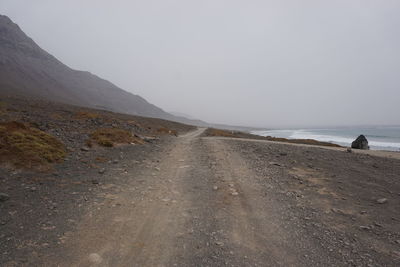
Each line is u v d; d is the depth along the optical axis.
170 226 4.14
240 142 22.09
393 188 7.07
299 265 3.12
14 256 2.97
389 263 3.19
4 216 3.99
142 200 5.36
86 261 3.01
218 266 3.03
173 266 3.00
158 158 10.95
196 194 5.99
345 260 3.25
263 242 3.70
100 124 20.25
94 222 4.12
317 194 6.30
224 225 4.27
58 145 9.27
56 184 5.87
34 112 22.86
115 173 7.50
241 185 6.95
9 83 130.12
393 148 42.88
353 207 5.36
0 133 7.59
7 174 5.88
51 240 3.42
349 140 66.50
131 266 2.97
